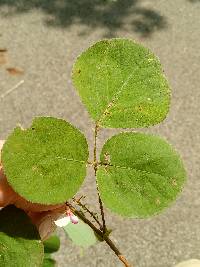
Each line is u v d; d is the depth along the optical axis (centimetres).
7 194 11
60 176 10
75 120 60
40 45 73
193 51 72
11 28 77
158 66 11
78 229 15
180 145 57
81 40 75
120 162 10
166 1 82
